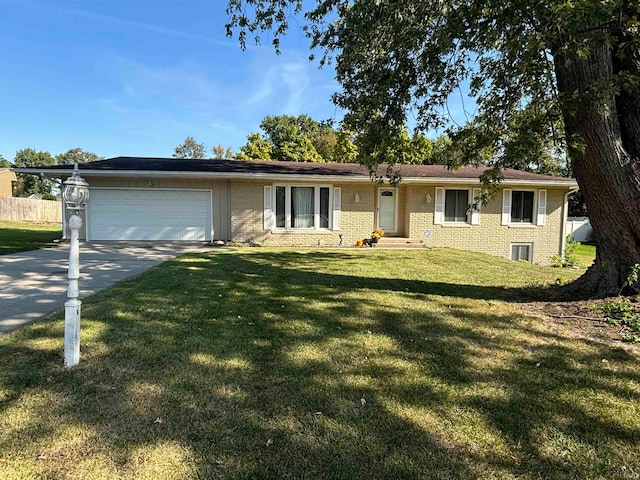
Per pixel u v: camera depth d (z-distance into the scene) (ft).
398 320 13.76
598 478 5.90
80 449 6.32
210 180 42.60
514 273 25.41
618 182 14.08
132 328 12.33
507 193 44.70
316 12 20.21
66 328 9.45
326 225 43.80
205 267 24.88
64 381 8.68
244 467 6.00
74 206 9.46
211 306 15.14
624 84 11.53
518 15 12.00
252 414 7.51
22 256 29.07
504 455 6.43
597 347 11.34
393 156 22.48
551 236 45.88
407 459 6.28
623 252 14.99
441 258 32.17
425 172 46.47
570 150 13.21
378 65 19.72
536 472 6.03
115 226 41.70
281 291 18.06
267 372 9.42
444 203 44.06
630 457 6.40
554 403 8.15
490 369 9.82
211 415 7.45
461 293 18.43
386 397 8.29
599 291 15.84
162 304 15.30
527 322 13.67
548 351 11.04
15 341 11.00
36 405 7.63
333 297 17.02
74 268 9.56
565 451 6.56
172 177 40.86
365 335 12.16
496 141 16.65
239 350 10.75
